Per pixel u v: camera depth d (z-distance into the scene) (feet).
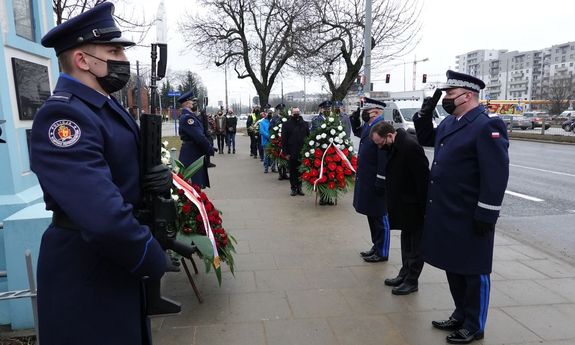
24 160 12.38
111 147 5.35
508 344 10.29
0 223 11.21
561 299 12.77
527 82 387.14
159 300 6.35
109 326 5.43
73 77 5.49
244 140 86.94
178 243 6.34
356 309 12.10
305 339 10.53
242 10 75.41
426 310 12.06
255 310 12.01
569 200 28.27
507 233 20.75
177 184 11.68
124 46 5.79
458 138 10.28
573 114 140.77
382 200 15.46
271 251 16.99
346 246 17.65
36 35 13.30
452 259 10.32
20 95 12.20
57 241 5.37
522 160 49.26
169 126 132.98
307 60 67.21
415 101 65.31
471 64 455.63
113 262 5.47
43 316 5.41
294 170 28.37
